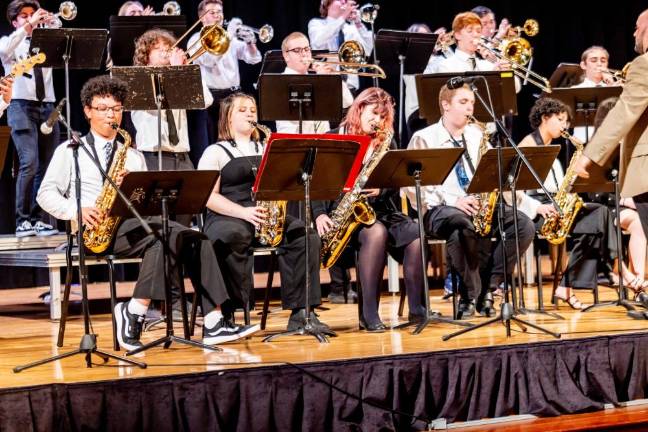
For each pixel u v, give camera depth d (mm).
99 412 4492
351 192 5953
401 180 5688
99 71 9383
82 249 4918
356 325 6250
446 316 6586
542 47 11453
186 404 4629
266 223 5793
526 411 5211
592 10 11602
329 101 6855
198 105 6594
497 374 5168
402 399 4984
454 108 6465
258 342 5590
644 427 5137
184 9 9828
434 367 5047
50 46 6930
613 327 5758
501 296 7609
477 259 6293
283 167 5328
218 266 5559
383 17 10844
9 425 4340
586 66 9039
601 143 5410
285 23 10281
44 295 8219
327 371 4848
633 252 7145
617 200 6355
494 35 9320
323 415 4848
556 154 5898
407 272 6133
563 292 6801
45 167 8391
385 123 6180
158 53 7098
